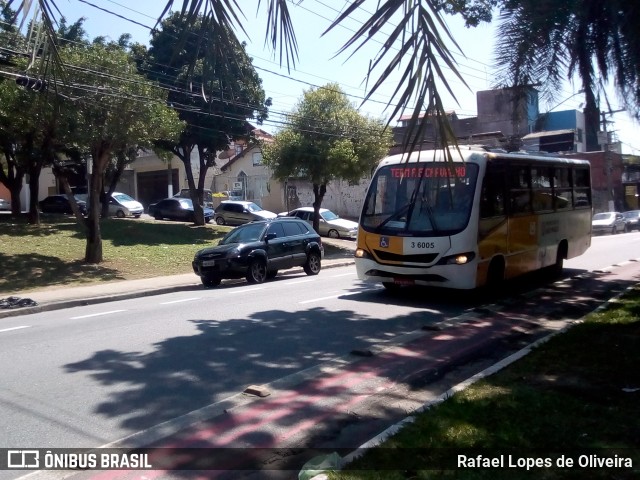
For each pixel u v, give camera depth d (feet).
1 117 62.90
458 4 26.99
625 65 25.54
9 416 20.51
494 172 42.86
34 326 38.65
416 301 43.68
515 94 27.71
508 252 44.70
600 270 60.44
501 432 16.92
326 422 19.84
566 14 25.16
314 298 45.96
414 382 24.16
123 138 63.87
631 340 27.32
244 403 21.65
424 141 11.02
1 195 169.68
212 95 12.34
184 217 118.83
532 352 25.89
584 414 18.22
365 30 10.95
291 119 94.48
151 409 21.11
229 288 57.36
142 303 48.98
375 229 42.68
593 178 145.89
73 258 71.82
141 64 74.33
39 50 12.33
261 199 166.09
